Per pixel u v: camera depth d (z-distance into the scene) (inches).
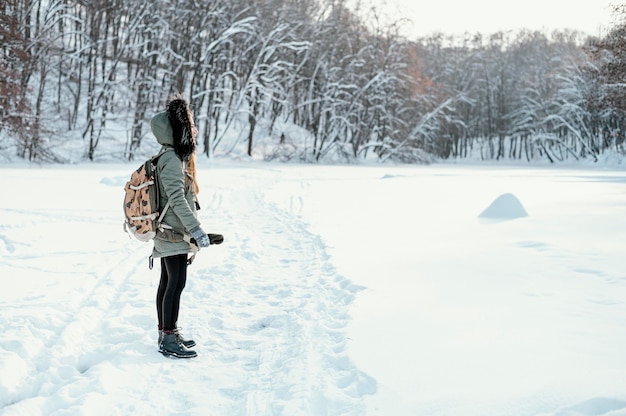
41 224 386.6
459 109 2898.6
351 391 132.0
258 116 2047.2
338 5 2027.6
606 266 253.6
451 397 122.7
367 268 263.7
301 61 2000.5
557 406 113.7
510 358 143.8
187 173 166.9
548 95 2792.8
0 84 1211.9
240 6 1873.8
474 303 199.6
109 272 258.2
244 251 313.0
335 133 2043.6
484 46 3508.9
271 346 169.5
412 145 2175.2
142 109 1587.1
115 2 1658.5
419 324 176.7
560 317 179.5
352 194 693.9
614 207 504.7
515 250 301.9
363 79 2074.3
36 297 209.9
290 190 749.9
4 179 751.1
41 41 1409.9
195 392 138.3
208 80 2023.9
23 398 134.0
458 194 692.7
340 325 182.5
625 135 2300.7
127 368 151.4
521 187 809.5
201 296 225.8
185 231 163.5
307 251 320.5
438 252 301.1
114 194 600.7
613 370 131.3
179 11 1711.4
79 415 121.6
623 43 1550.2
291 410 123.6
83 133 1604.3
